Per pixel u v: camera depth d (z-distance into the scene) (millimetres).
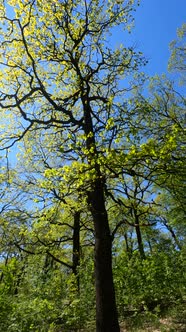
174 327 9641
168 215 19812
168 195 18297
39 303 10109
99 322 8828
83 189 9773
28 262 13672
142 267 12445
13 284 10695
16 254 19828
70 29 12492
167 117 17438
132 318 11195
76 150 8859
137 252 13672
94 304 11992
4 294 9797
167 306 11688
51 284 12078
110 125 8742
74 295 11898
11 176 14719
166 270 12305
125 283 12211
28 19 11234
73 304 11336
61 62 12609
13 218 16703
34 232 14430
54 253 17406
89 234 22000
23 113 11352
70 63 12672
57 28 12336
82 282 12648
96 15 12867
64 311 10930
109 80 13062
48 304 10164
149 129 13406
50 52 12430
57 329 10930
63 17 12164
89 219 18281
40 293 11531
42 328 9773
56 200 10977
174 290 11953
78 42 12156
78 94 12297
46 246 15352
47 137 14539
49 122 11539
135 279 12172
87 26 12445
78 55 12742
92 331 10812
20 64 12523
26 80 12805
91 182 9367
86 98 11664
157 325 10078
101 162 8383
